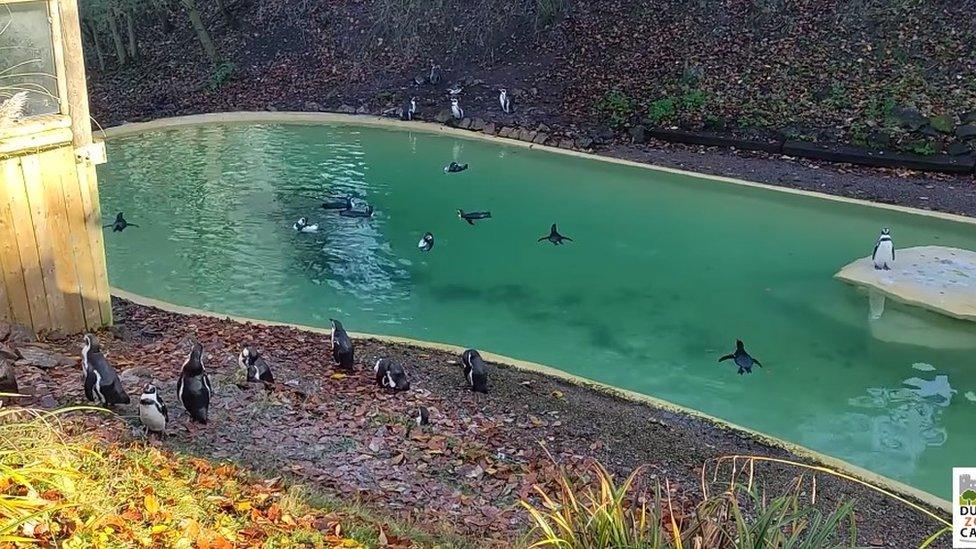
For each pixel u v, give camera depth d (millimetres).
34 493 4344
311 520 5242
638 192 16672
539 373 9875
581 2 23219
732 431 8781
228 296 12195
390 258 13633
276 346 9508
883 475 8453
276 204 15867
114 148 19359
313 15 25344
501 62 22688
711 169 17219
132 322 10062
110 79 24688
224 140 19953
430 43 23656
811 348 11055
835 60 19531
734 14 21375
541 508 6383
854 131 17812
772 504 4246
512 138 19391
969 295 11773
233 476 5793
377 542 5168
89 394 6551
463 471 6863
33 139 8367
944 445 9039
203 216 15219
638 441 8070
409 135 20172
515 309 12055
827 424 9430
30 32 8164
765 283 12875
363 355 9617
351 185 16938
